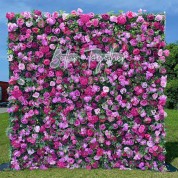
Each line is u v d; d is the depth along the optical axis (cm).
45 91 751
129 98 748
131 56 743
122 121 751
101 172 723
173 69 2725
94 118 749
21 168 763
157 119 746
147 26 739
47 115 754
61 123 754
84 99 746
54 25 745
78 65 746
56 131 758
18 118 758
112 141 757
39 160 765
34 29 742
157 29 741
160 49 740
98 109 748
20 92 749
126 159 761
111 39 741
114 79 743
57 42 746
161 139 755
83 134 754
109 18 740
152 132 756
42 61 749
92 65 743
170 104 2706
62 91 750
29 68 746
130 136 753
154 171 746
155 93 746
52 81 748
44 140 760
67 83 749
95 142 755
